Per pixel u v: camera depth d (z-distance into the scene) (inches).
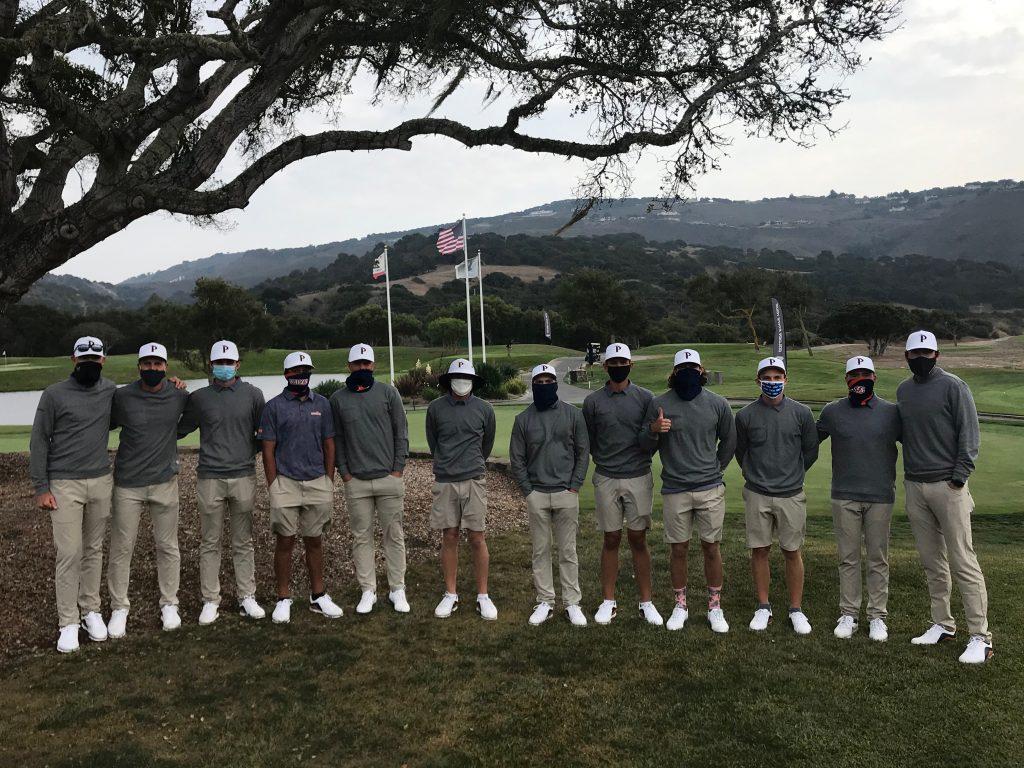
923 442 179.6
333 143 253.1
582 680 162.7
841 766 126.8
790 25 263.1
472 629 194.9
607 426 202.1
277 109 339.9
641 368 1626.5
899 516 345.1
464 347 2785.4
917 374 183.3
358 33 261.0
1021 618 192.1
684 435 197.5
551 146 283.9
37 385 1966.0
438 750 134.8
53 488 185.8
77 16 192.7
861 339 2516.0
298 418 205.6
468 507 209.8
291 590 226.7
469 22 265.6
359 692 157.9
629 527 202.7
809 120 279.0
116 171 222.7
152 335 2797.7
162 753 133.6
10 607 198.8
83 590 191.5
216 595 204.2
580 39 278.8
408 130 262.7
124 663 172.9
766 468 196.4
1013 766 125.6
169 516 199.9
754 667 167.3
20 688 159.9
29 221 242.4
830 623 194.7
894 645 178.5
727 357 1937.7
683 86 293.0
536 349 2600.9
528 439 204.8
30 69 203.8
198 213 232.8
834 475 193.0
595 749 134.3
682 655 175.3
